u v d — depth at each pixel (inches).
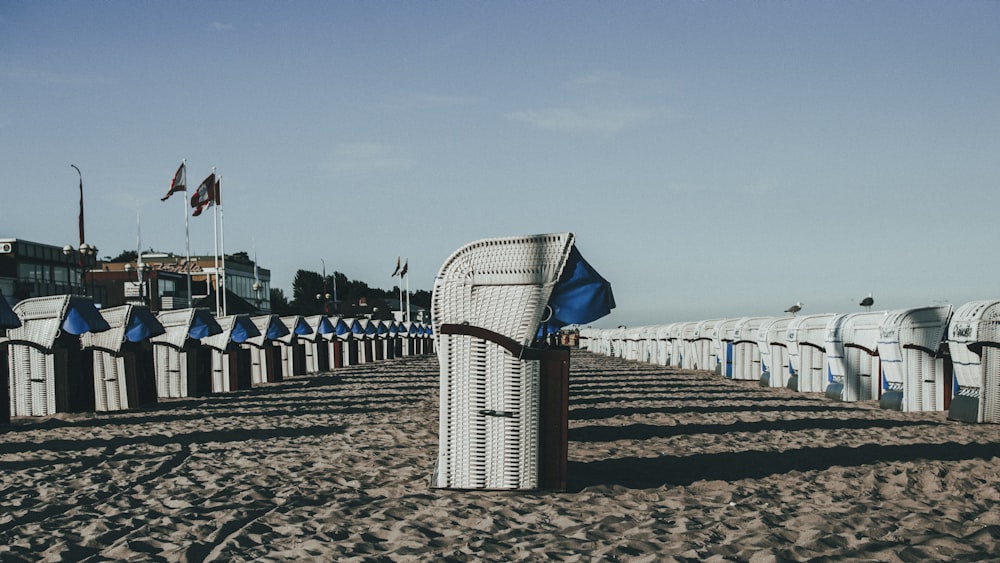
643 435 459.5
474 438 287.3
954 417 509.4
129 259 4559.5
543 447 287.0
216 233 1739.7
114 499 285.0
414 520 245.9
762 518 239.9
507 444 286.2
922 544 207.0
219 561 202.8
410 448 406.9
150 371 697.6
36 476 339.6
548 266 282.7
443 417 289.1
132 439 460.8
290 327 1162.0
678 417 555.5
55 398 616.4
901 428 470.0
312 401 720.3
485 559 203.3
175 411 636.1
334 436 462.6
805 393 770.2
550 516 249.9
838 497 275.6
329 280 4830.2
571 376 1107.9
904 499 271.6
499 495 281.0
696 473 327.9
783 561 192.1
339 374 1192.8
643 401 690.8
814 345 781.9
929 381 577.0
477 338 285.7
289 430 497.4
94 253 1724.9
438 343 290.5
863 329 669.3
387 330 1854.1
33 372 614.5
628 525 236.4
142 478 331.3
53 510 271.3
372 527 238.4
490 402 286.2
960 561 191.2
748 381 970.1
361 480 316.8
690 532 224.4
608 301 301.1
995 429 454.9
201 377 808.3
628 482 305.9
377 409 632.4
